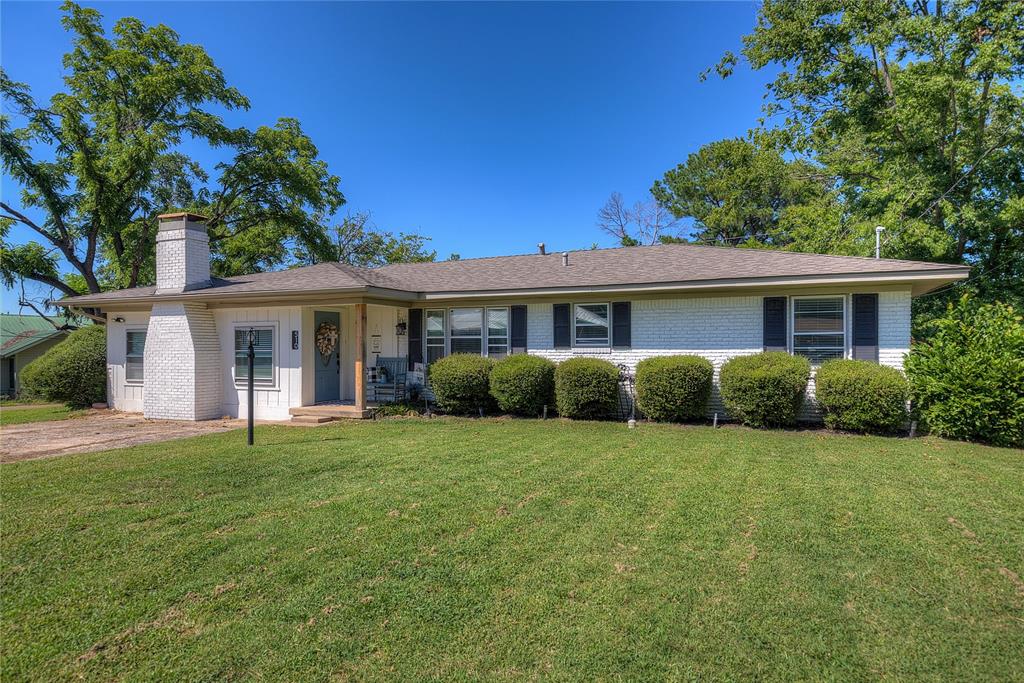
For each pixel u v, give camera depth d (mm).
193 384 11969
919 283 9492
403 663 2748
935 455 7223
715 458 7059
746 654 2807
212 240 23391
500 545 4168
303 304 11703
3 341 24172
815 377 9359
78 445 8562
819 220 20172
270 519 4762
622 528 4500
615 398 10594
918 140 15891
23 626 3080
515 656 2803
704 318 10695
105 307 13781
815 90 17969
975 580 3592
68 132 19062
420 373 12688
